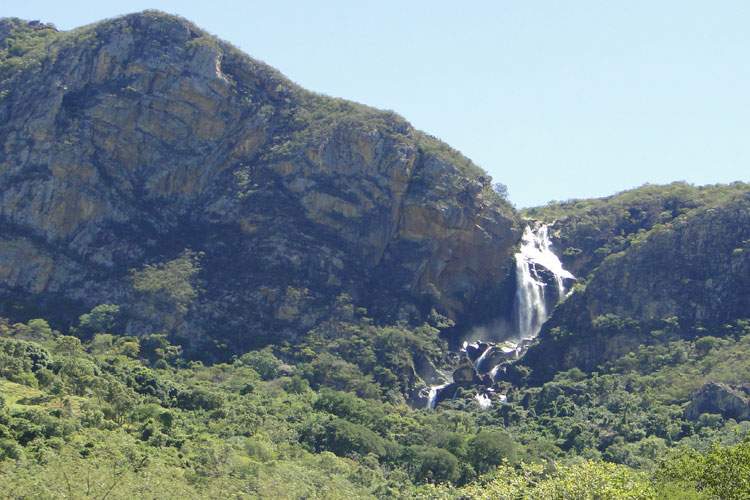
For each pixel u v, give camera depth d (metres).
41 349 187.50
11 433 132.88
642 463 176.38
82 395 168.62
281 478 143.75
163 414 161.75
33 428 135.25
